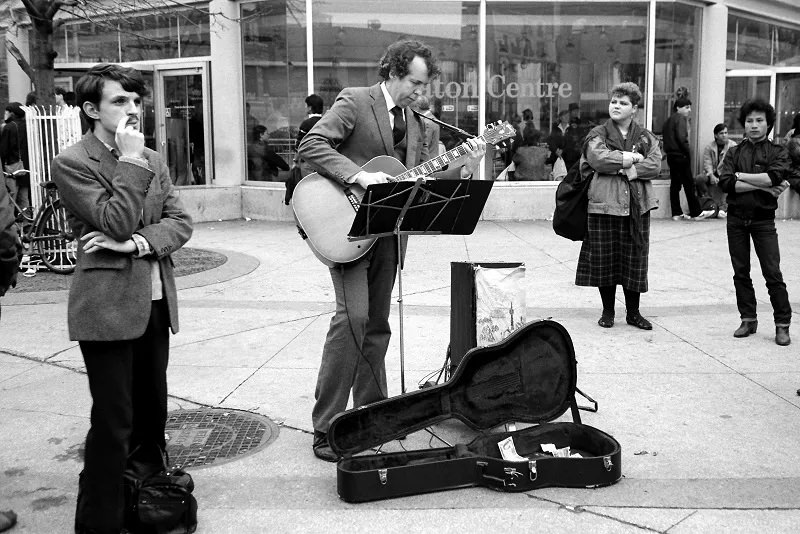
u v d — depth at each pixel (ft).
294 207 12.32
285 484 11.72
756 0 47.88
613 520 10.53
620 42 42.32
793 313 21.61
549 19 41.42
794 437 13.29
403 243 13.03
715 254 31.17
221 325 20.53
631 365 17.20
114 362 9.34
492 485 11.39
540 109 41.98
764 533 10.18
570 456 11.75
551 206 41.42
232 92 42.04
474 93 41.32
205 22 42.27
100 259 9.20
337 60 40.40
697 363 17.34
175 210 10.10
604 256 19.90
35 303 23.09
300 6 39.91
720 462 12.33
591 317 21.42
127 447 9.58
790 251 32.09
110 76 9.18
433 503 11.07
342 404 12.59
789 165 18.42
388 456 11.70
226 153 42.45
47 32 29.71
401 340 12.68
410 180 11.32
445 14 40.63
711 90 45.06
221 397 15.34
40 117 27.99
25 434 13.55
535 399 12.67
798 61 53.67
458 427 13.71
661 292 24.52
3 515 10.33
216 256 30.40
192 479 11.21
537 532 10.23
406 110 13.21
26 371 16.90
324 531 10.31
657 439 13.23
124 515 9.91
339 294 12.71
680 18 43.60
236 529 10.39
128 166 8.99
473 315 13.42
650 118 43.16
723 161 19.36
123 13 33.81
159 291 9.88
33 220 28.02
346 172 12.03
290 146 41.37
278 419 14.24
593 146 19.49
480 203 12.38
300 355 18.01
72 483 11.71
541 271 27.53
